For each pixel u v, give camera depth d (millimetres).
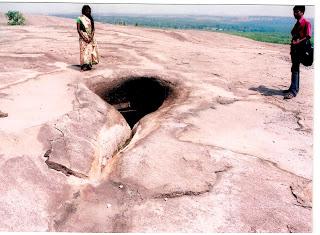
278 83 7359
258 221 3289
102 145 4605
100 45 10664
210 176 3877
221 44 15047
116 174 3936
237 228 3201
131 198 3572
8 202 3314
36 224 3191
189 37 16109
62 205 3445
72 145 4227
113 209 3443
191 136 4715
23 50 9375
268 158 4309
